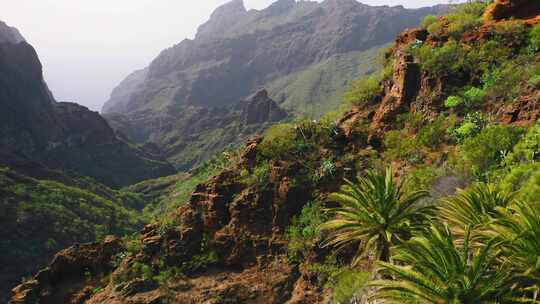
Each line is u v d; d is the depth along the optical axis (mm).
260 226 40562
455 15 45875
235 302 35188
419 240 13734
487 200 19125
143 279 38281
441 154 34656
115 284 40094
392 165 37906
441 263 12898
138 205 180375
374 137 42594
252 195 41969
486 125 33562
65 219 119188
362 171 39312
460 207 19156
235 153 55219
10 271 98625
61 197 130250
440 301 12336
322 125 46188
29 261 102312
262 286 36062
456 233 17828
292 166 42344
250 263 38781
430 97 39844
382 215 21750
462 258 13008
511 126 30234
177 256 40906
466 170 29797
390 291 13438
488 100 35500
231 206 42219
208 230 42219
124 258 44344
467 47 40781
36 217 113812
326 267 34062
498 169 27875
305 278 34844
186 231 42281
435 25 46312
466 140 32562
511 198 19594
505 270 12289
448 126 36406
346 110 49969
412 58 43969
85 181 175125
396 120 42125
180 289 37188
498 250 12812
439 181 30641
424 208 22078
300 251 36750
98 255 46938
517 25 38188
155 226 46750
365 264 30781
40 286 44531
